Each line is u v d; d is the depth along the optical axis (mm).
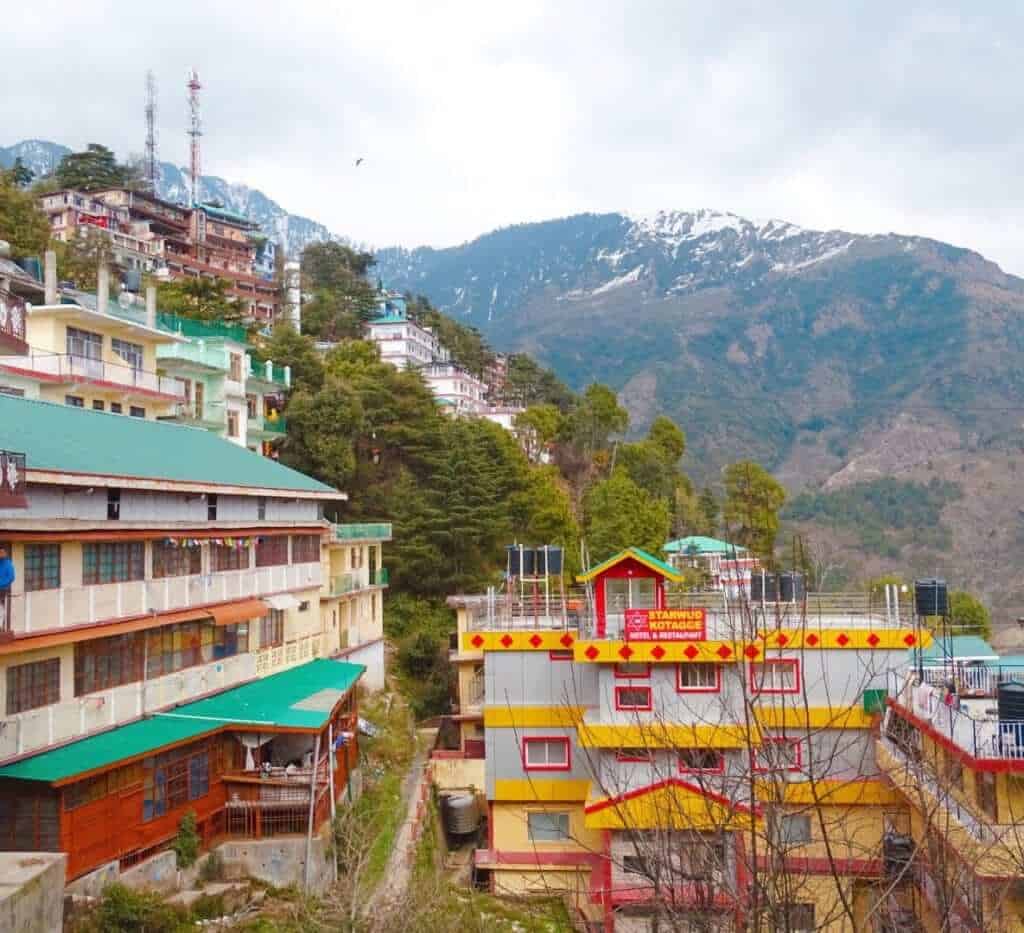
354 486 54625
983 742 19344
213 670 27188
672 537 71562
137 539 23828
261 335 66938
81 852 18969
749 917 8188
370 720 37250
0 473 16688
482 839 32719
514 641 29781
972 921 9578
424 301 139000
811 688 27016
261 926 19984
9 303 22000
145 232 96625
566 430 89688
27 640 19500
